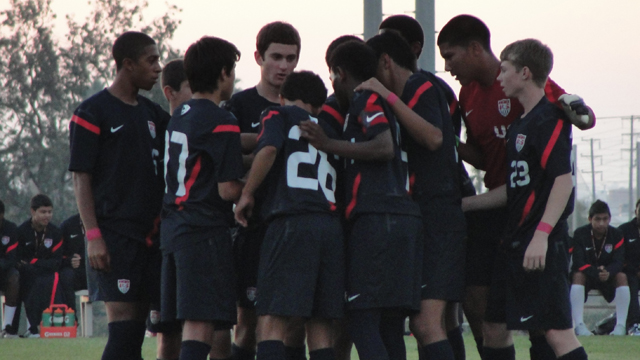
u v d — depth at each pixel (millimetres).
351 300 13781
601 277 34938
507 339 15695
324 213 13852
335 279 13883
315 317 14195
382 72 14930
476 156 16609
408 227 13797
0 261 35781
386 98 13898
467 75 15992
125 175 14844
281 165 14016
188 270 13672
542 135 14070
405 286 13672
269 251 13766
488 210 15984
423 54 40219
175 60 17281
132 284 14758
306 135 13805
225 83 14461
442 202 14453
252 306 15859
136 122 15047
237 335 16500
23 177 117250
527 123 14344
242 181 14133
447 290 14219
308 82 14469
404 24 17078
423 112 14172
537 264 13641
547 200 14125
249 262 15820
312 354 14266
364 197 13836
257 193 15188
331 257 13844
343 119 15133
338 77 14602
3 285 35969
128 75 15031
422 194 14453
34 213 36312
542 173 14195
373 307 13602
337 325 16016
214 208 13961
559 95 15438
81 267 37625
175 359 15812
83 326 38250
